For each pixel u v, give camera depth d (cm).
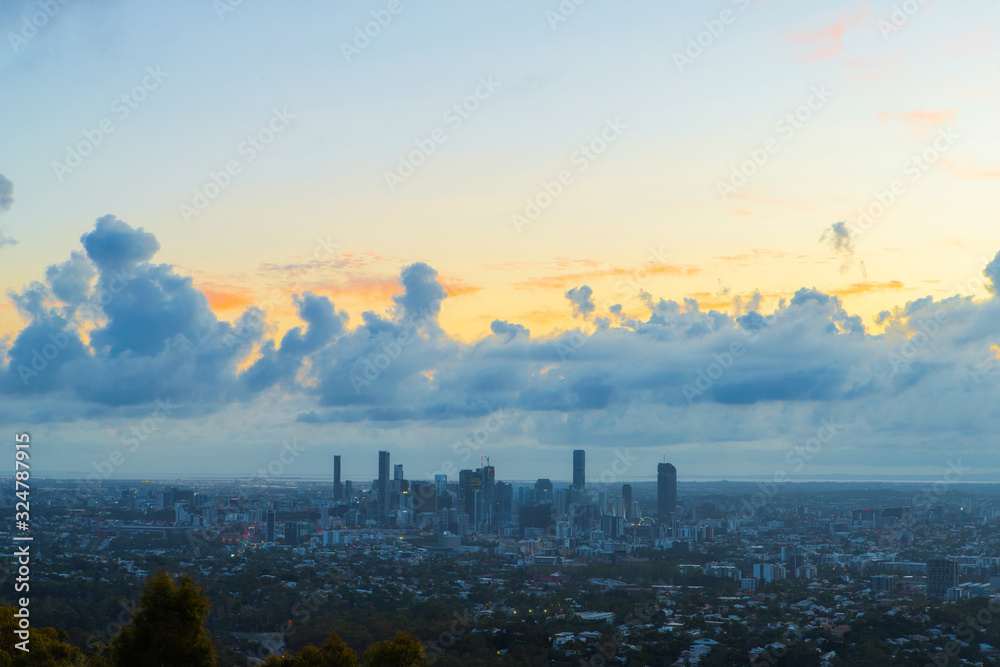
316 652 11656
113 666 9556
